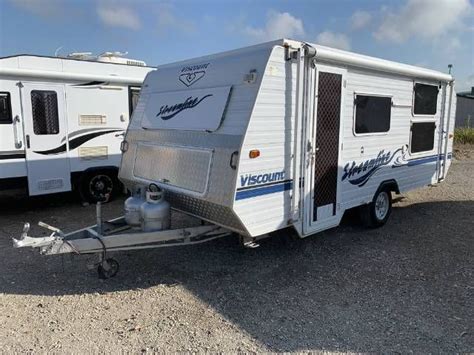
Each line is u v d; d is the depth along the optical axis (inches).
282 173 167.8
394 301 153.3
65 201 320.5
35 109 272.1
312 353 121.8
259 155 156.9
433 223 253.1
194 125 173.0
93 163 302.8
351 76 199.3
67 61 286.4
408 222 255.1
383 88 223.8
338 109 193.5
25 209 295.7
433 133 279.1
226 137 157.9
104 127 305.3
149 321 140.0
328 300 154.6
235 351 122.8
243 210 154.7
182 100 185.9
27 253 203.5
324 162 189.9
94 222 261.1
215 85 172.6
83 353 121.7
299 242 217.3
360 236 227.1
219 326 136.8
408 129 251.4
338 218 203.8
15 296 158.9
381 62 216.2
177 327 136.0
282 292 161.3
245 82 159.2
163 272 181.0
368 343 126.8
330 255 199.8
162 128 189.8
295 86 167.5
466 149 650.8
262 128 156.9
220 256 199.2
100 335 131.4
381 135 227.8
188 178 170.4
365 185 221.9
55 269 184.2
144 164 197.8
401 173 251.3
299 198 177.8
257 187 158.4
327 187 193.9
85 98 293.7
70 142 289.4
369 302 152.8
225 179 154.4
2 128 260.2
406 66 240.1
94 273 179.8
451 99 291.3
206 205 164.9
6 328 135.6
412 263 189.2
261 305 151.1
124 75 314.8
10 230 246.1
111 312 146.5
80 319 141.6
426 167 277.0
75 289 164.9
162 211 171.9
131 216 174.6
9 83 260.7
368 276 175.6
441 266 185.5
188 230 175.3
